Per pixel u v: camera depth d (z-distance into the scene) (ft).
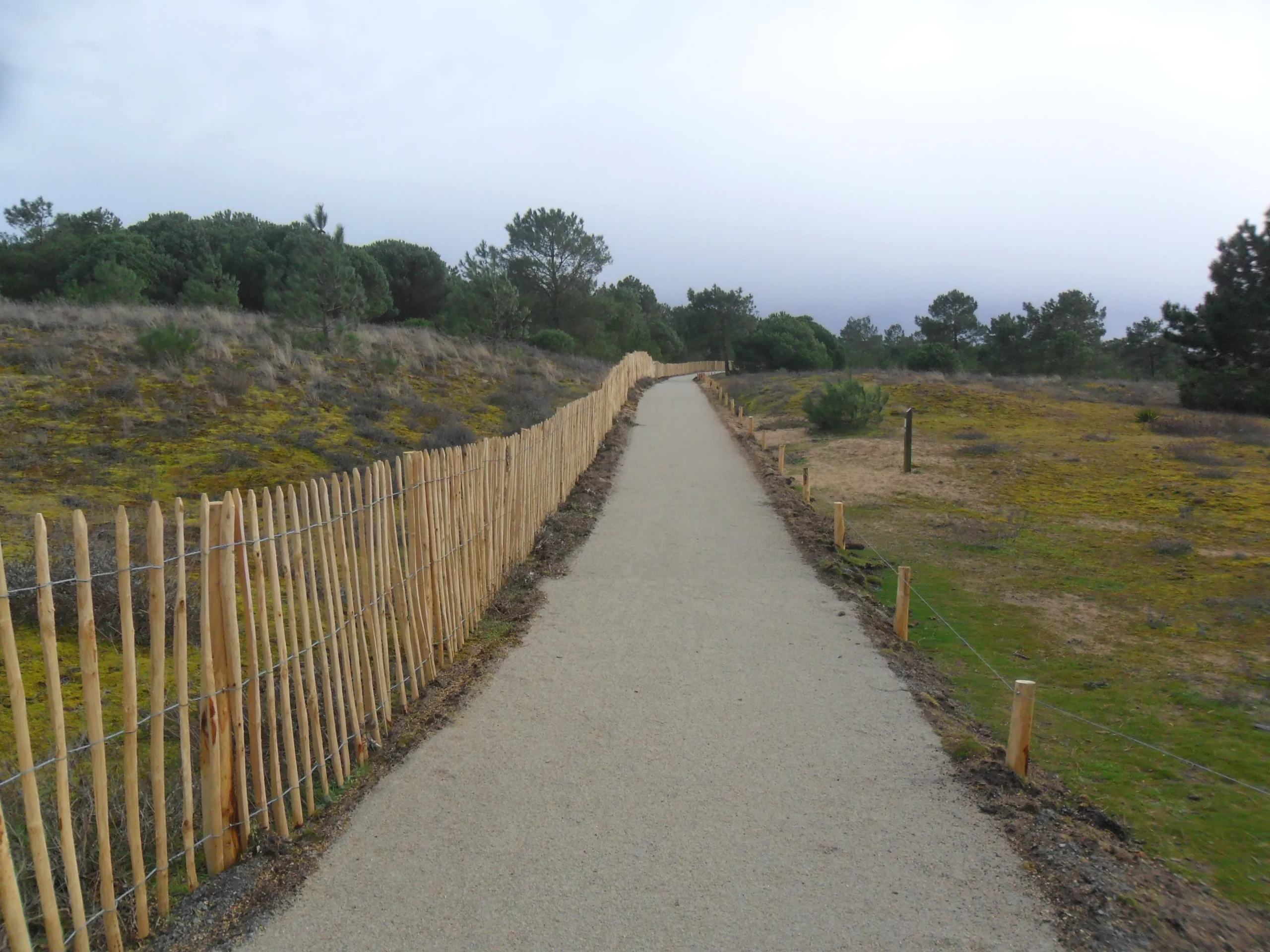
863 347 338.95
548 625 28.89
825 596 32.53
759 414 101.96
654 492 53.93
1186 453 65.21
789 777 18.58
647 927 13.62
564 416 48.03
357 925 13.61
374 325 99.04
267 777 17.62
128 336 65.31
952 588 35.50
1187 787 19.22
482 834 16.25
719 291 274.16
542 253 189.98
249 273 133.08
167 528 32.40
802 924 13.70
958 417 89.76
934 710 22.49
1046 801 17.79
